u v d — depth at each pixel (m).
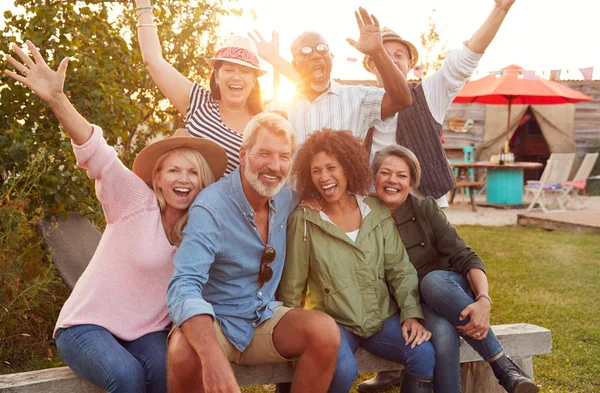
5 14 4.54
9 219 4.02
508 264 7.28
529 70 12.95
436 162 3.68
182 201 2.77
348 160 2.91
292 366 2.89
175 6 5.89
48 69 2.57
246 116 3.49
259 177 2.64
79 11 4.95
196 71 6.56
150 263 2.67
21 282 4.36
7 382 2.59
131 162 6.25
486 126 15.91
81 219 4.74
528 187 12.52
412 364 2.85
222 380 2.26
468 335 2.90
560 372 4.09
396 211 3.16
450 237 3.12
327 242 2.92
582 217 10.38
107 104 4.81
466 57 3.58
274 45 4.27
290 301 2.91
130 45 6.19
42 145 4.38
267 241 2.79
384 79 3.30
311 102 3.56
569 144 15.85
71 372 2.69
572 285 6.32
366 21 3.20
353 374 2.69
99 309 2.64
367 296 2.94
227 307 2.71
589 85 15.78
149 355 2.61
